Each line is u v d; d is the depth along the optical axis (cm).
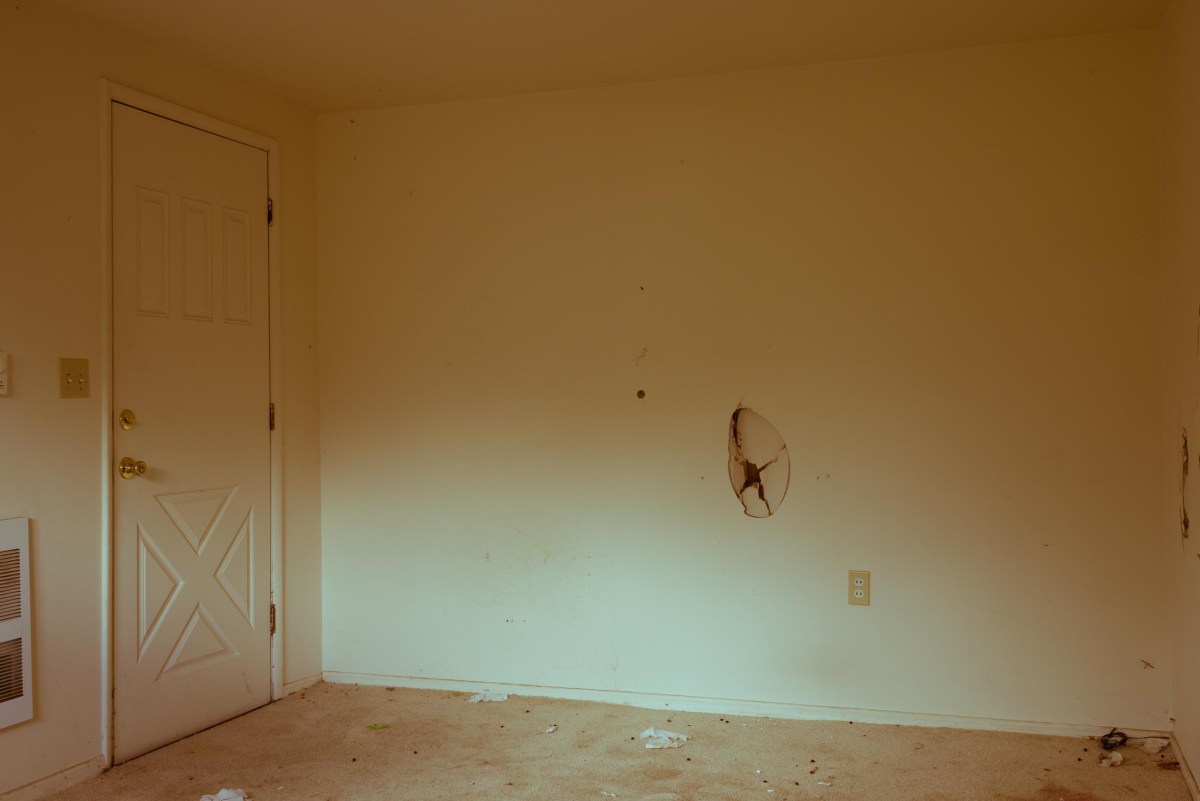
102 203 267
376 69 307
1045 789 248
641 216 322
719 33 277
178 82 295
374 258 351
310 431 353
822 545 306
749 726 301
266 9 258
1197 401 236
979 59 290
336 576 356
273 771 268
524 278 335
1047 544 287
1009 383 290
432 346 345
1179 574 261
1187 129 242
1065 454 285
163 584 288
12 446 243
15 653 243
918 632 298
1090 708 284
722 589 315
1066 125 284
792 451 308
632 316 324
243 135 319
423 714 317
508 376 337
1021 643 289
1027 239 288
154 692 284
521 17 265
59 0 251
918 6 258
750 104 311
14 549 243
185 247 297
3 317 240
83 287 262
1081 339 284
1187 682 253
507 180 336
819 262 305
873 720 301
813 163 305
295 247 345
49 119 253
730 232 313
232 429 315
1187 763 253
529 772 265
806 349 307
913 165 297
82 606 262
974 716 294
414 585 347
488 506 339
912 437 298
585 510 329
